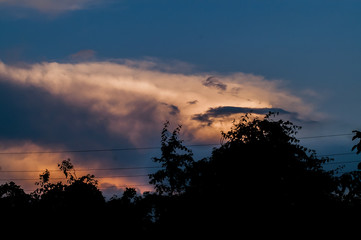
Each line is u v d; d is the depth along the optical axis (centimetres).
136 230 2439
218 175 2039
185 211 2006
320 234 1728
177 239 1998
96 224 2531
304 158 2072
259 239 1803
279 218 1800
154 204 2328
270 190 1888
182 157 2481
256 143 2056
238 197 1903
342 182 1253
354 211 1653
